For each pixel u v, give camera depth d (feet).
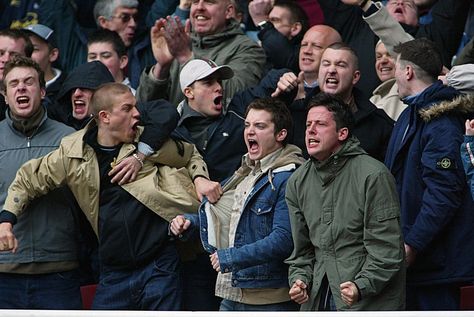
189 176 78.28
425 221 71.77
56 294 79.05
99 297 77.20
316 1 106.01
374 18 85.66
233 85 88.63
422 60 75.10
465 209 72.95
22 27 103.96
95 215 77.20
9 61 80.89
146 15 106.42
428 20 98.73
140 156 76.95
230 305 74.28
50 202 79.00
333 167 70.49
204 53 91.71
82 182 76.79
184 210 76.43
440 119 73.20
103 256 77.05
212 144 81.00
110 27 103.14
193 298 78.95
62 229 79.05
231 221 74.43
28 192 77.10
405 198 73.72
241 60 90.79
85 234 80.59
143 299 76.43
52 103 88.33
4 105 88.02
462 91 74.13
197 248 78.48
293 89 80.33
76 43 105.19
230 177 77.92
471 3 96.53
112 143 77.25
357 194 69.62
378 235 68.74
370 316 49.14
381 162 73.56
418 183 73.51
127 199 76.54
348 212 69.77
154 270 76.48
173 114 77.87
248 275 72.90
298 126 81.05
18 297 78.84
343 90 80.79
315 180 71.20
